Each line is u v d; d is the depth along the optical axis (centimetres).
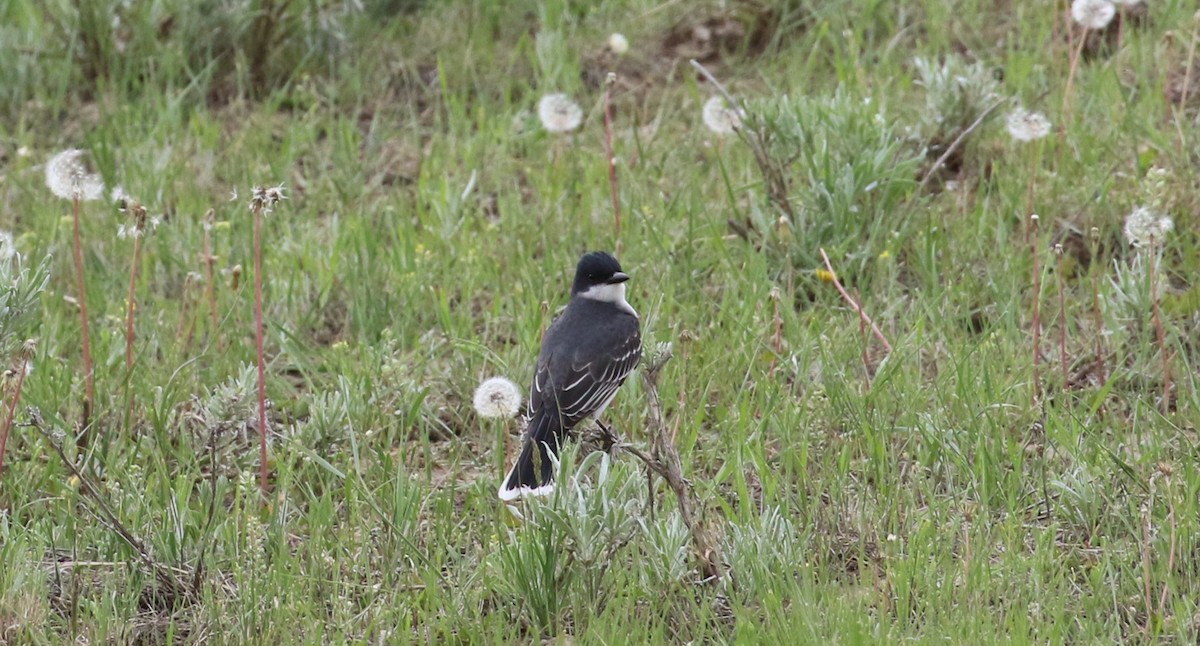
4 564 872
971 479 947
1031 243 1234
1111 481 934
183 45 1636
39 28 1695
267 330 1212
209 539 904
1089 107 1428
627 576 869
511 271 1285
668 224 1313
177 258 1312
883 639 778
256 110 1591
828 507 952
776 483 952
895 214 1284
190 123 1544
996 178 1345
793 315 1152
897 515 916
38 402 1073
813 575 856
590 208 1355
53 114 1602
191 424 1035
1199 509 892
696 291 1226
